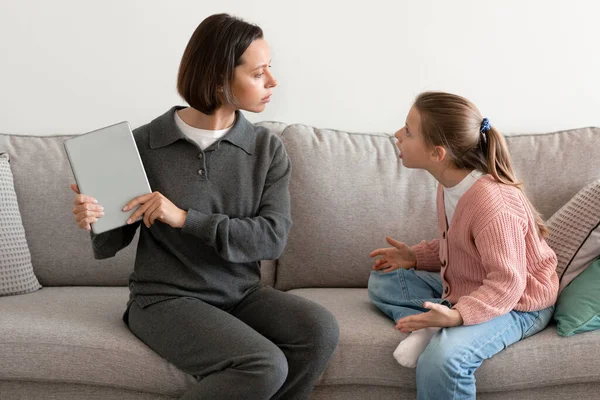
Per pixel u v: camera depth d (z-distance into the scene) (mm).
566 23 2369
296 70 2348
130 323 1638
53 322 1635
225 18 1613
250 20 2316
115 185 1587
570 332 1633
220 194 1680
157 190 1664
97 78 2303
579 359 1606
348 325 1669
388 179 2107
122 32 2291
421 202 2102
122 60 2303
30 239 2045
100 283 2074
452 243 1726
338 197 2062
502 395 1627
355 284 2078
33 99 2301
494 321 1607
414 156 1744
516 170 2113
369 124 2375
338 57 2352
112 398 1588
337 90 2365
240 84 1602
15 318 1649
